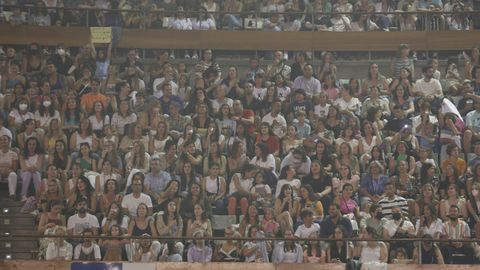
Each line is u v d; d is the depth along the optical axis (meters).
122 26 33.00
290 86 29.80
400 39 32.75
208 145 27.20
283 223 24.27
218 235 24.88
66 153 26.83
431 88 29.55
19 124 28.28
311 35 32.81
